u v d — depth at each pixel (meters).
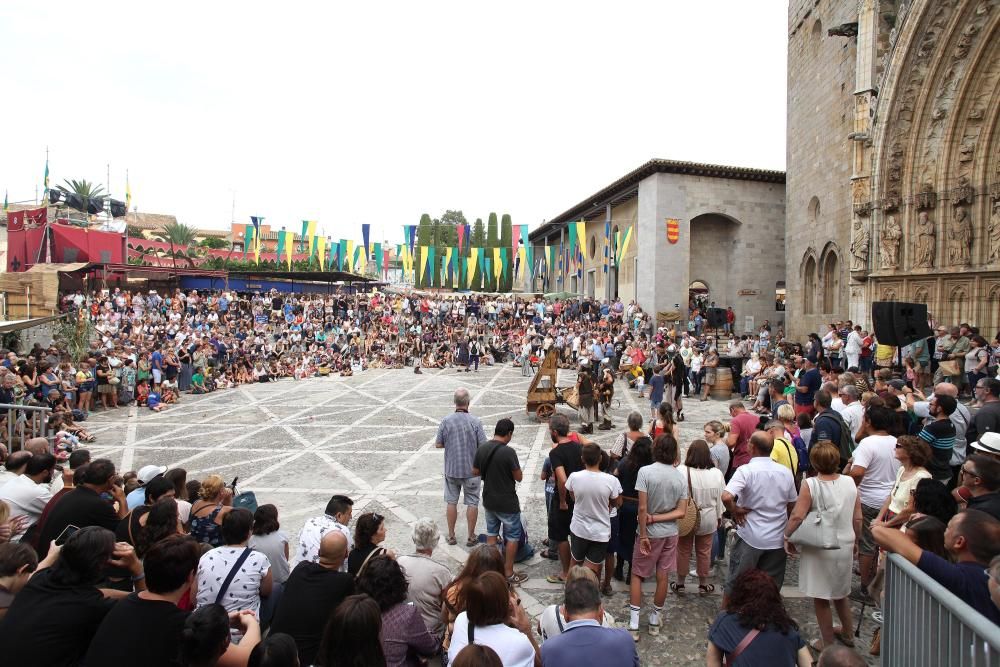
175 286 38.41
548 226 49.12
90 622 3.36
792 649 3.11
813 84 23.88
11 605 3.36
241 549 4.33
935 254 16.39
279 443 13.30
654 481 5.36
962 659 2.76
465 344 27.39
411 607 3.76
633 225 34.50
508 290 53.66
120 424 15.53
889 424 5.75
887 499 5.09
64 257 34.59
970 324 15.29
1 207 44.62
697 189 30.48
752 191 31.17
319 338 30.19
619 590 6.32
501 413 16.64
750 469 5.11
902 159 17.34
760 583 3.27
